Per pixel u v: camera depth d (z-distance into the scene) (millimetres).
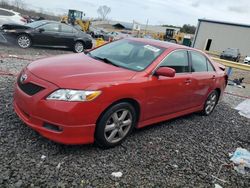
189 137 5062
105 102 3707
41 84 3625
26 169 3250
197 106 6027
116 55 4887
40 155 3570
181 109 5457
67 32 14039
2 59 9031
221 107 7746
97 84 3664
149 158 4008
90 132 3709
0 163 3270
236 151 4719
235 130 5965
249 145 5254
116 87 3824
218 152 4676
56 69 3924
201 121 6137
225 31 44375
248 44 43156
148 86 4309
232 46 44281
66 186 3100
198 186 3586
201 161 4238
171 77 4598
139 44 5145
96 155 3809
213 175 3914
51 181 3131
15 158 3416
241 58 42594
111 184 3275
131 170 3621
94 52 5203
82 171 3404
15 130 4074
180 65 5148
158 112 4789
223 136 5461
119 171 3545
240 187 3758
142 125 4582
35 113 3582
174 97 4988
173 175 3711
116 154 3941
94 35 42875
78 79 3668
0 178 3021
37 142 3852
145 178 3514
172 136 4945
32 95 3637
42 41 13227
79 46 14570
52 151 3705
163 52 4852
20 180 3051
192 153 4441
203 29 46000
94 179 3301
